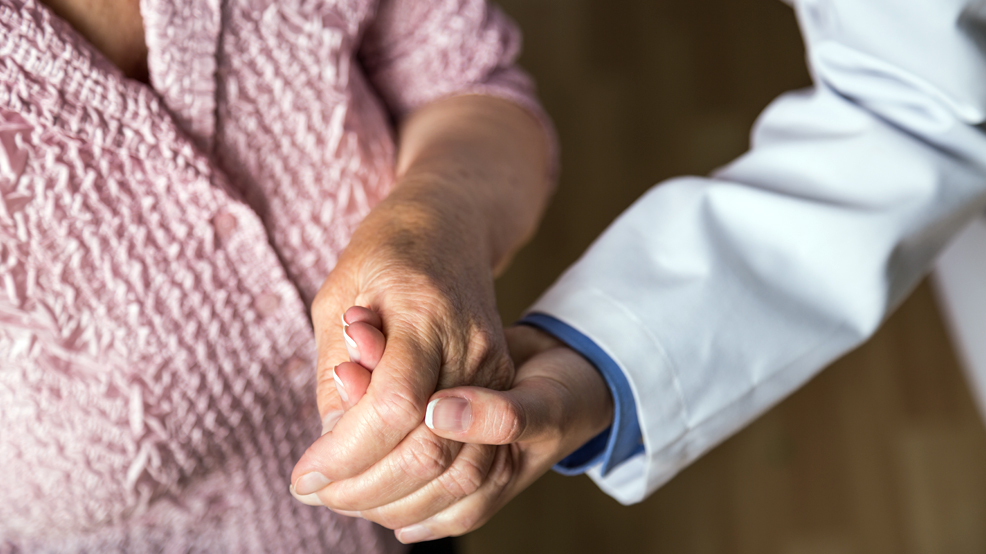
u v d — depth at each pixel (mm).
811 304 713
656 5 2562
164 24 633
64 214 629
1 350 641
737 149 2246
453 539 998
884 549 1800
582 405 653
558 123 2355
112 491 685
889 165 714
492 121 779
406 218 657
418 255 632
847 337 715
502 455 624
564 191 2240
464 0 779
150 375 668
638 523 1857
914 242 716
